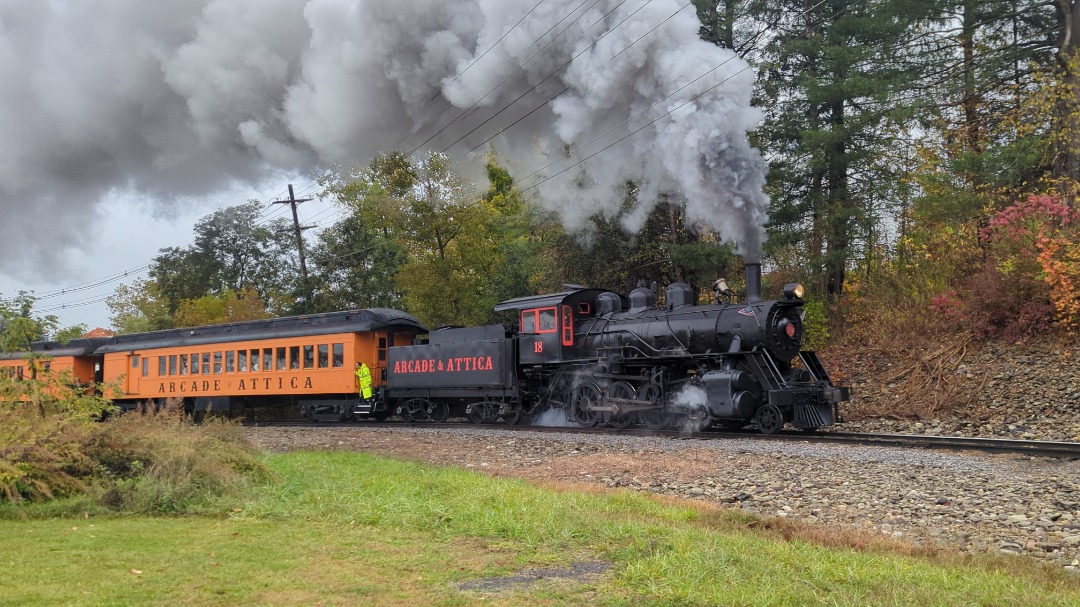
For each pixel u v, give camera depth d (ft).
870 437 47.11
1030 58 75.31
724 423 56.18
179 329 93.35
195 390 89.10
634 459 41.06
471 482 33.78
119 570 18.38
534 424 66.69
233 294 135.54
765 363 51.49
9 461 27.84
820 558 21.16
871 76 78.13
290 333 81.20
